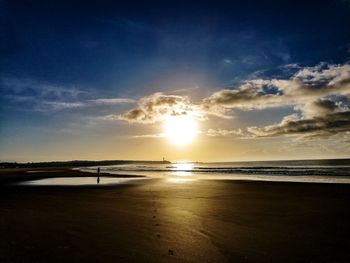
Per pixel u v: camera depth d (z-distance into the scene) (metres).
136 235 9.38
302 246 8.34
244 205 15.33
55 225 10.75
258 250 7.98
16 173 57.94
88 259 7.20
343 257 7.49
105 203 16.23
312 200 17.12
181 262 7.08
